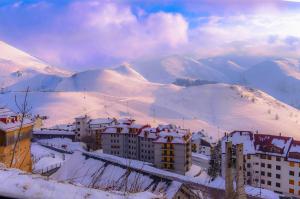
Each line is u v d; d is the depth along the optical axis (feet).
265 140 247.09
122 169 129.18
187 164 270.67
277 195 202.39
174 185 112.16
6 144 101.65
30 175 31.81
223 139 260.62
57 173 148.56
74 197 29.40
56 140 371.56
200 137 389.60
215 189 195.21
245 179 242.37
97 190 31.63
